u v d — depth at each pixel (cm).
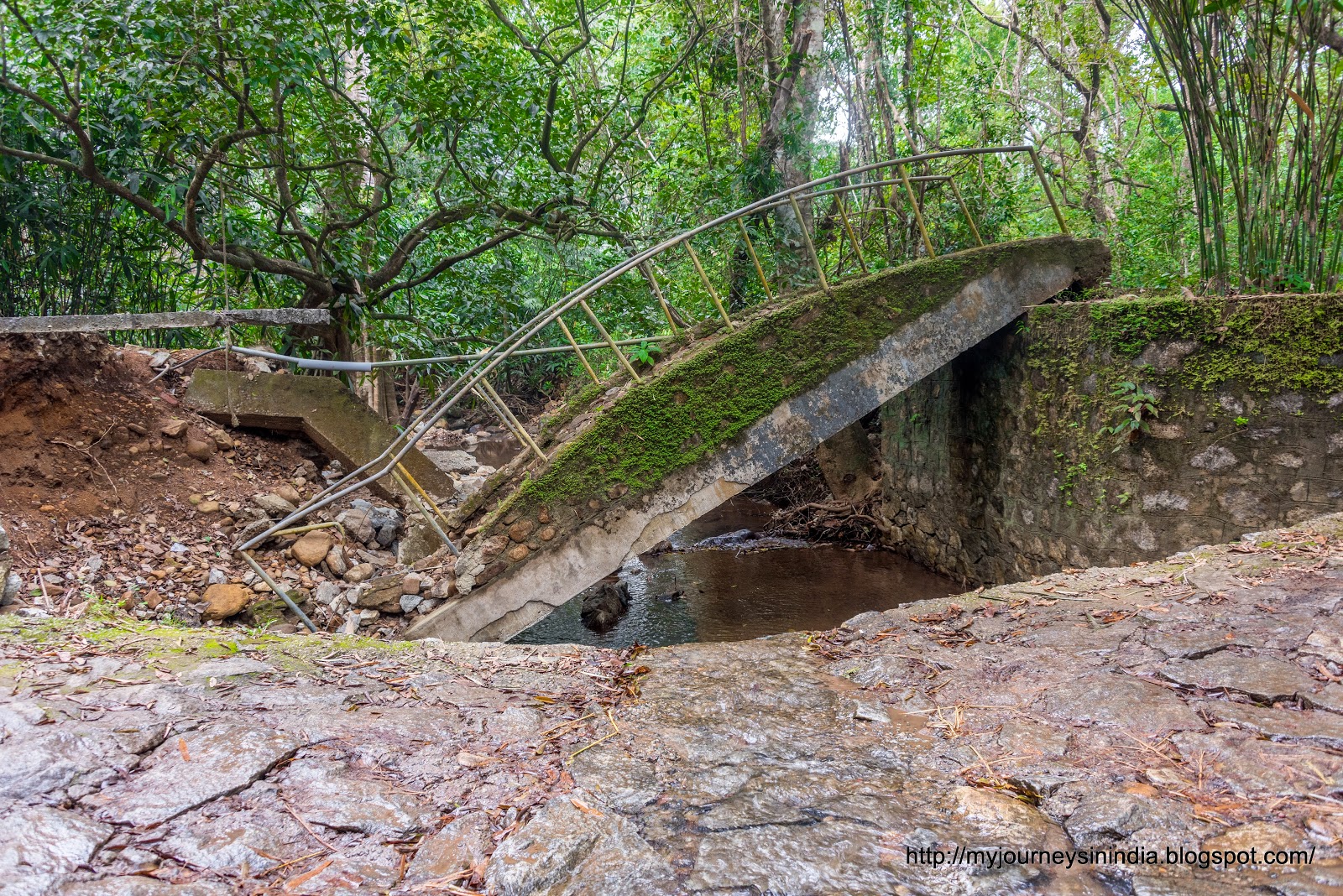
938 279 638
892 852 175
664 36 1036
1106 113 1312
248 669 277
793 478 1159
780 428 593
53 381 547
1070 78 1102
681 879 164
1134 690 250
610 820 186
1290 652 268
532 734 238
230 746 211
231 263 771
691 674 300
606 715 257
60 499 509
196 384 644
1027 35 1130
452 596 541
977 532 771
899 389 627
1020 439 689
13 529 466
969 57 1452
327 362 600
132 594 475
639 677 298
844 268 982
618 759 221
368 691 268
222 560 539
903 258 913
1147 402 547
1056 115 1209
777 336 595
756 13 941
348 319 877
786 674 298
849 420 612
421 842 177
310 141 840
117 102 660
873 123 1025
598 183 941
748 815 191
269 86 679
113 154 681
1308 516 480
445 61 800
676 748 230
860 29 973
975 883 161
